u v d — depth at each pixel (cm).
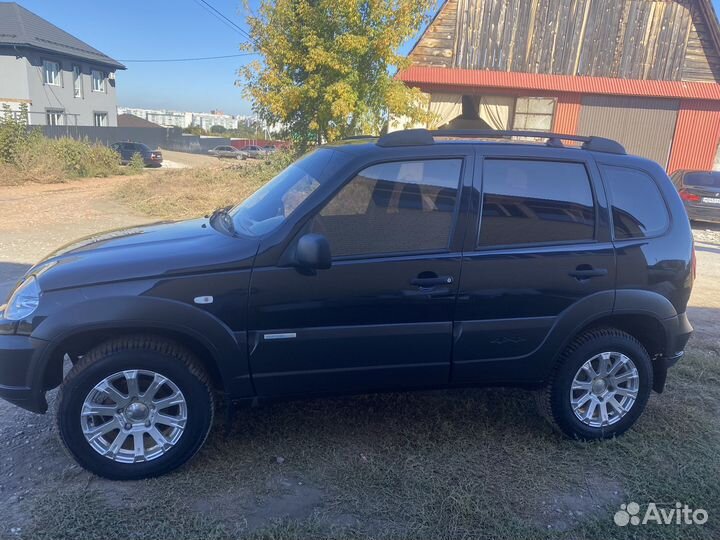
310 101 1586
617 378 376
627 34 1778
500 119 1842
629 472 345
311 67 1509
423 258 336
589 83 1773
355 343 335
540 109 1816
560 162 365
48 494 308
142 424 321
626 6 1762
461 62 1816
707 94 1753
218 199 1472
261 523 291
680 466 352
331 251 329
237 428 377
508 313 350
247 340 322
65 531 279
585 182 366
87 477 324
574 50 1798
